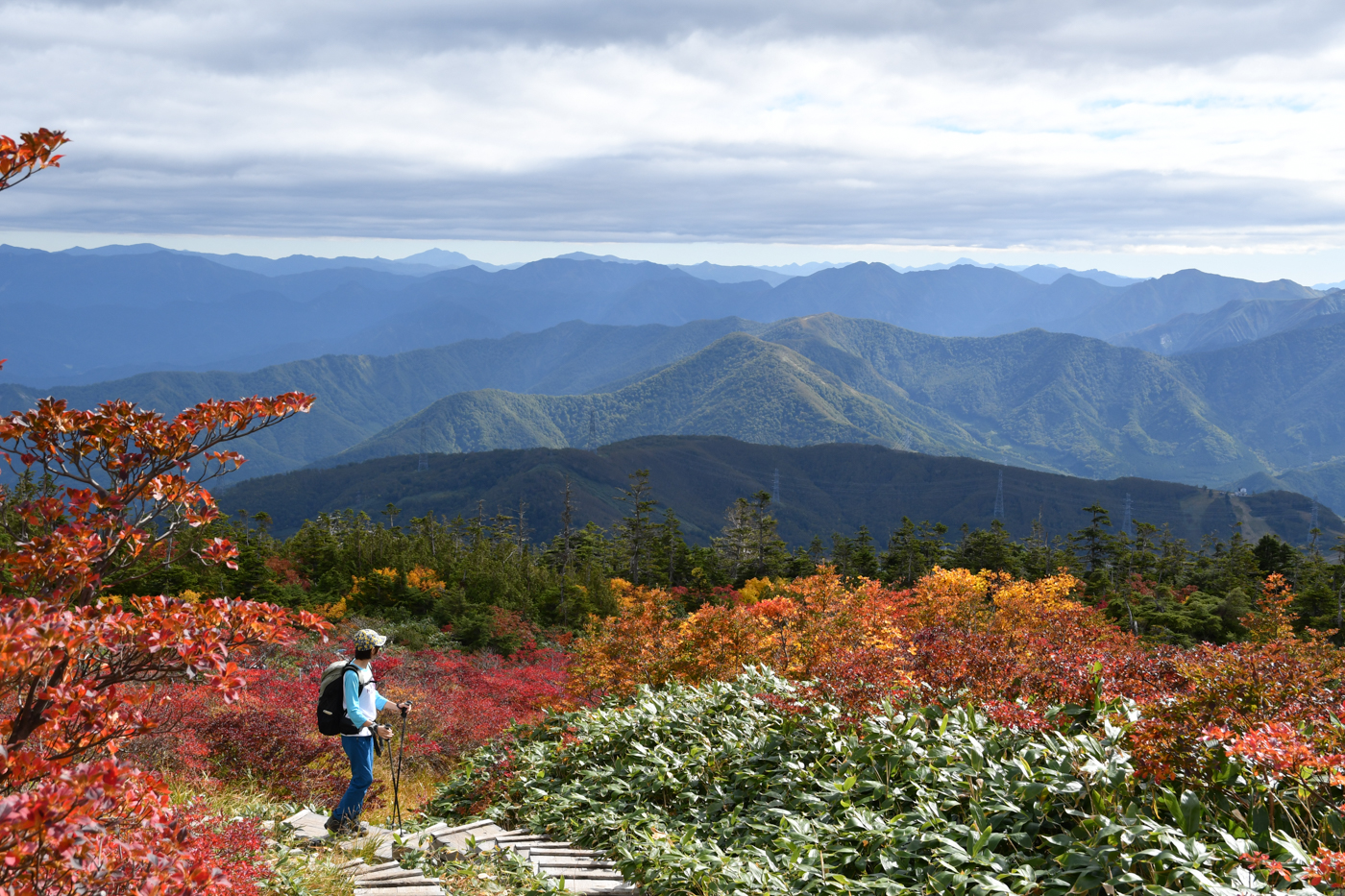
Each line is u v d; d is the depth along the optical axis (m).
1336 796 5.35
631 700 15.00
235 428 4.46
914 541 78.88
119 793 3.06
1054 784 5.69
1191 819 5.19
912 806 6.36
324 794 9.61
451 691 18.03
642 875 6.28
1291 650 7.93
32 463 4.04
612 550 110.69
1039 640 12.91
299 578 49.00
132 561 4.14
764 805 7.05
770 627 16.94
